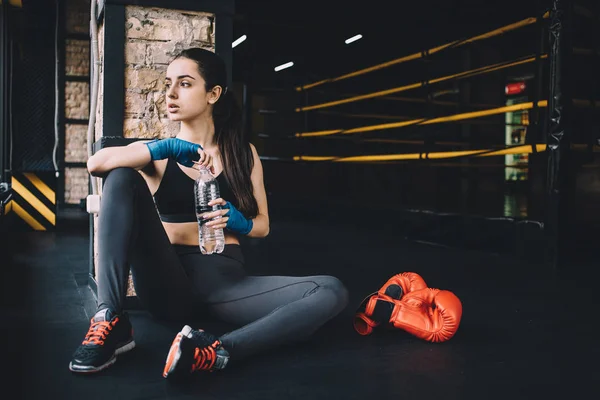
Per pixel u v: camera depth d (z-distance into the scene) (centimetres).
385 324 220
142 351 199
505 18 680
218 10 275
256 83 870
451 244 516
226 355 173
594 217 432
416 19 732
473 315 265
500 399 160
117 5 260
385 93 679
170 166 201
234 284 204
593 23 434
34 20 574
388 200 869
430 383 172
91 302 276
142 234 189
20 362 186
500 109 484
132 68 265
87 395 158
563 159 415
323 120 852
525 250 440
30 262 395
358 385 170
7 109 573
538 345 216
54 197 586
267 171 1039
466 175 820
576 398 162
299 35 849
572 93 418
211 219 192
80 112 900
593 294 318
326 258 445
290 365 187
